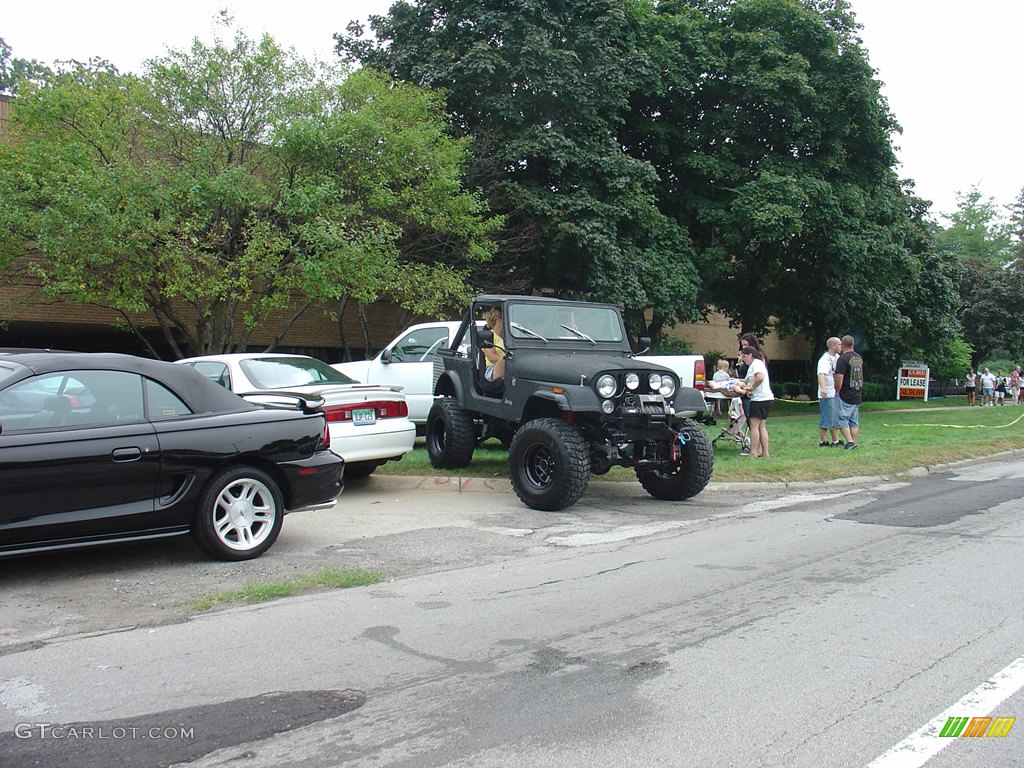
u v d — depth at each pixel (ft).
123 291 48.75
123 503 20.27
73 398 20.18
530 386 30.81
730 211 79.10
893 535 26.17
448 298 60.03
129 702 13.25
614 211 64.95
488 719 12.60
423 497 32.96
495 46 65.21
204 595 19.19
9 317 56.70
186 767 11.12
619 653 15.49
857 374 45.93
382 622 17.39
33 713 12.85
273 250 49.08
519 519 28.73
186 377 22.15
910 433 57.67
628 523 28.25
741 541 25.38
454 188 56.29
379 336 80.38
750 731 12.16
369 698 13.41
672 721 12.51
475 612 18.11
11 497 18.71
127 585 20.01
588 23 67.92
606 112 70.44
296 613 17.99
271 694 13.57
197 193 47.88
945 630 16.74
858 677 14.23
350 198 55.67
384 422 32.99
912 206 109.81
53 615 17.71
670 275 70.69
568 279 68.59
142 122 51.72
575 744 11.78
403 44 68.13
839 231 79.71
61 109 48.44
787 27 79.97
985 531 26.73
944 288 109.09
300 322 74.74
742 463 38.73
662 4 82.48
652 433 29.58
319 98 54.24
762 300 97.04
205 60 53.16
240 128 53.98
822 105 77.77
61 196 44.09
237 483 22.12
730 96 79.20
